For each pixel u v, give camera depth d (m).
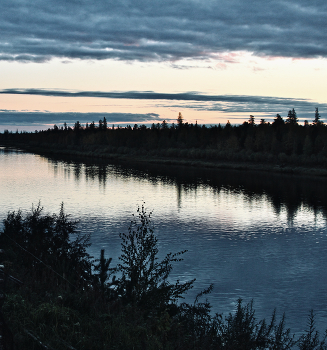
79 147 167.25
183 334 8.02
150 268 10.32
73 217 37.03
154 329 7.82
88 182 65.38
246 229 34.22
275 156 103.62
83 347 6.33
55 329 6.58
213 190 58.72
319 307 17.81
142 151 136.00
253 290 19.70
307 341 9.71
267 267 23.69
